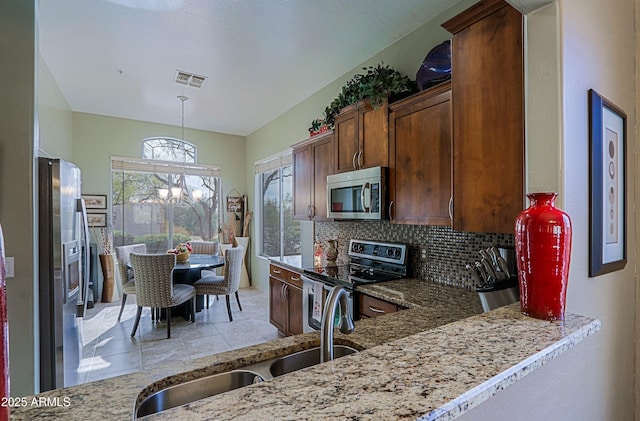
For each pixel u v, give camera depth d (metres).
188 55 3.22
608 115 1.51
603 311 1.48
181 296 3.79
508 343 0.87
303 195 3.69
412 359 0.76
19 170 2.05
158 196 5.66
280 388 0.63
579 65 1.31
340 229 3.61
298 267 3.28
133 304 4.96
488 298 1.46
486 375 0.69
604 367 1.48
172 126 5.71
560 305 1.05
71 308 2.52
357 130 2.74
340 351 1.34
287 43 2.97
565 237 1.05
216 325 4.01
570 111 1.24
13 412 0.79
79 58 3.28
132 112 5.00
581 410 1.30
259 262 5.77
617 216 1.60
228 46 3.04
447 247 2.39
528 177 1.28
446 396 0.60
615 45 1.62
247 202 6.28
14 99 2.06
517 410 0.97
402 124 2.31
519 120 1.50
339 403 0.58
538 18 1.25
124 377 1.00
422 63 2.43
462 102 1.77
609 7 1.57
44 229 2.24
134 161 5.41
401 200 2.32
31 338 2.06
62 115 4.28
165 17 2.61
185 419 0.54
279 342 1.30
